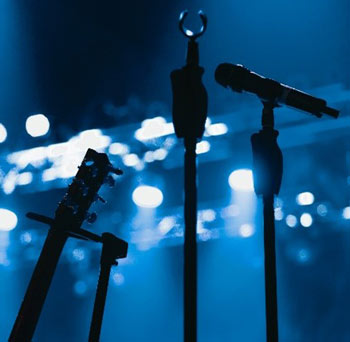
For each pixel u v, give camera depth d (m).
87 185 2.38
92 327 2.35
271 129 2.35
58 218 2.35
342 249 11.50
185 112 2.08
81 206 2.37
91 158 2.41
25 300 2.30
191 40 2.15
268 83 2.32
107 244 2.39
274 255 2.25
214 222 11.56
